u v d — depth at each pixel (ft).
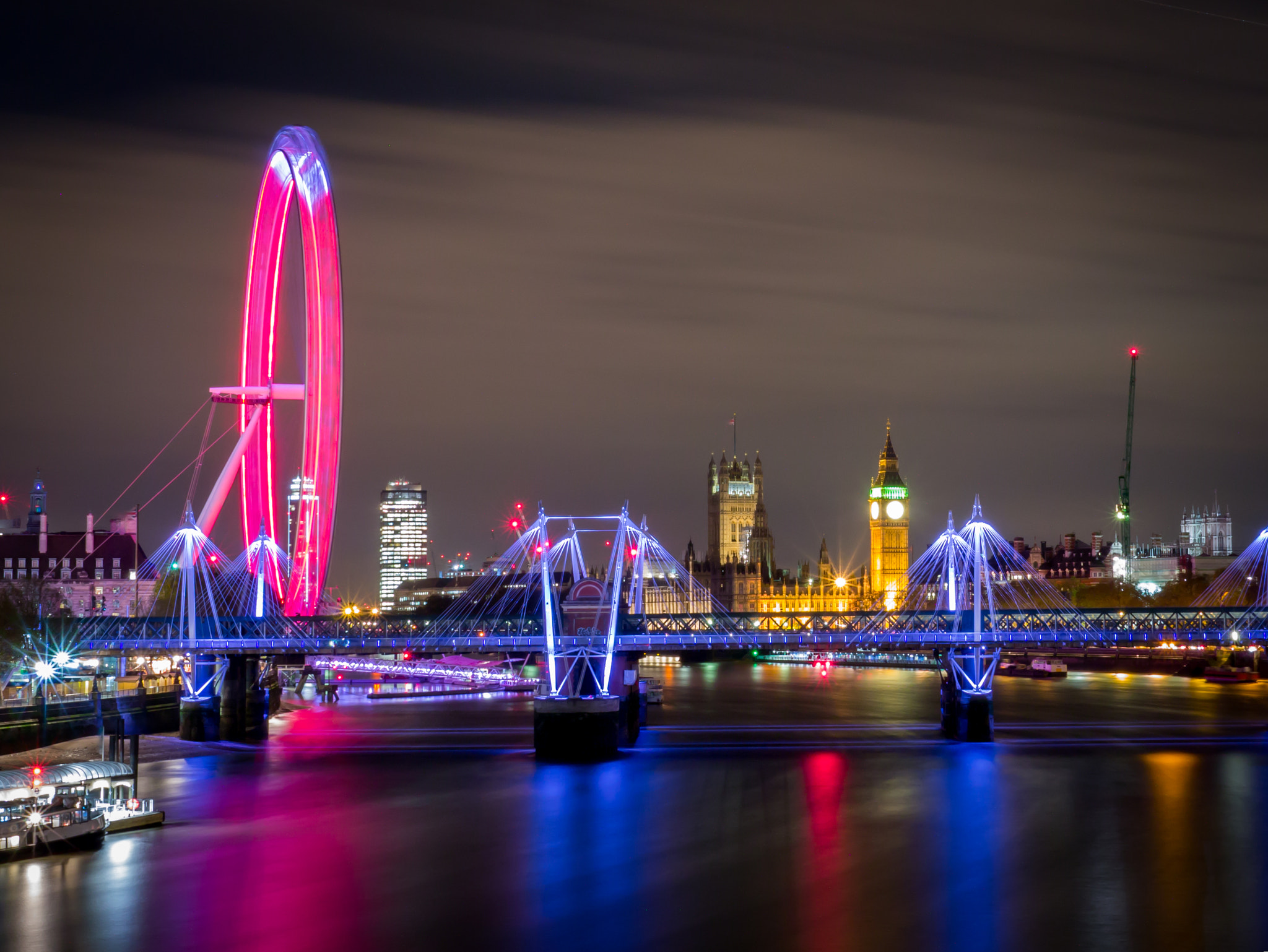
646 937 343.05
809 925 350.84
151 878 391.86
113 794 459.32
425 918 357.41
